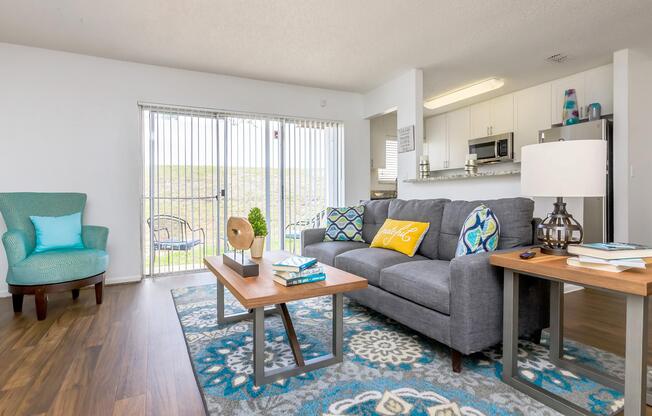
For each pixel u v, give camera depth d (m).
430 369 1.83
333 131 5.05
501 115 5.21
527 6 2.79
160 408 1.53
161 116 4.00
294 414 1.46
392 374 1.79
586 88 4.21
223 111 4.28
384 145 6.30
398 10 2.82
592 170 1.58
